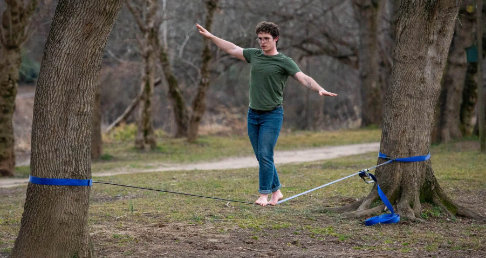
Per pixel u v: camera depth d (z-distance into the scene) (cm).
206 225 1142
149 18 3394
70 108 773
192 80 5031
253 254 907
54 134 769
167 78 4375
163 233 1065
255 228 1109
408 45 1236
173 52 4678
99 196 1605
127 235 1046
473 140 2916
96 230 1095
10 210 1405
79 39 761
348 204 1354
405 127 1249
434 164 2167
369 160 2516
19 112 5097
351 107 6750
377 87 5094
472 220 1222
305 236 1049
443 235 1062
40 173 773
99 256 893
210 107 6138
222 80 6288
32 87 5884
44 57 773
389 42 5281
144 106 3566
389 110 1270
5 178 2378
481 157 2320
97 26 764
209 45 3803
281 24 4684
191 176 2120
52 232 773
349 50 5397
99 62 793
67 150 775
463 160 2256
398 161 1250
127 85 5653
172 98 4469
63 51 761
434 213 1234
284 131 5212
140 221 1188
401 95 1249
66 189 777
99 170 2586
